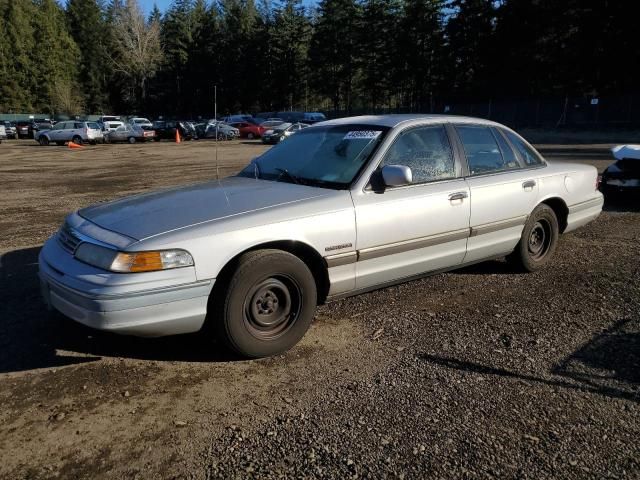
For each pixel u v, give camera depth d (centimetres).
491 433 293
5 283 534
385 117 485
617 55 4112
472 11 5094
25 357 376
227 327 355
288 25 7306
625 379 351
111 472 262
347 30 6588
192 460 271
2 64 7556
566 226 600
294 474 261
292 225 375
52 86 7925
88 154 2634
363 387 340
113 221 370
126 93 8725
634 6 3947
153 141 3978
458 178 481
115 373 355
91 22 8856
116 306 323
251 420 305
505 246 530
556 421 305
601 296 501
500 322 442
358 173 421
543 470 265
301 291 382
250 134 4184
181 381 346
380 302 485
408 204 434
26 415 308
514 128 4128
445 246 470
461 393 333
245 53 7681
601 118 3812
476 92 5141
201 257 342
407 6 5834
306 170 450
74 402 321
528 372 359
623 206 954
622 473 264
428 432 294
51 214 933
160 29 9050
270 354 377
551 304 481
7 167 1931
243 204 385
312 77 7025
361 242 410
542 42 4534
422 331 424
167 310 337
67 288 338
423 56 5859
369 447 281
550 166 584
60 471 262
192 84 8112
